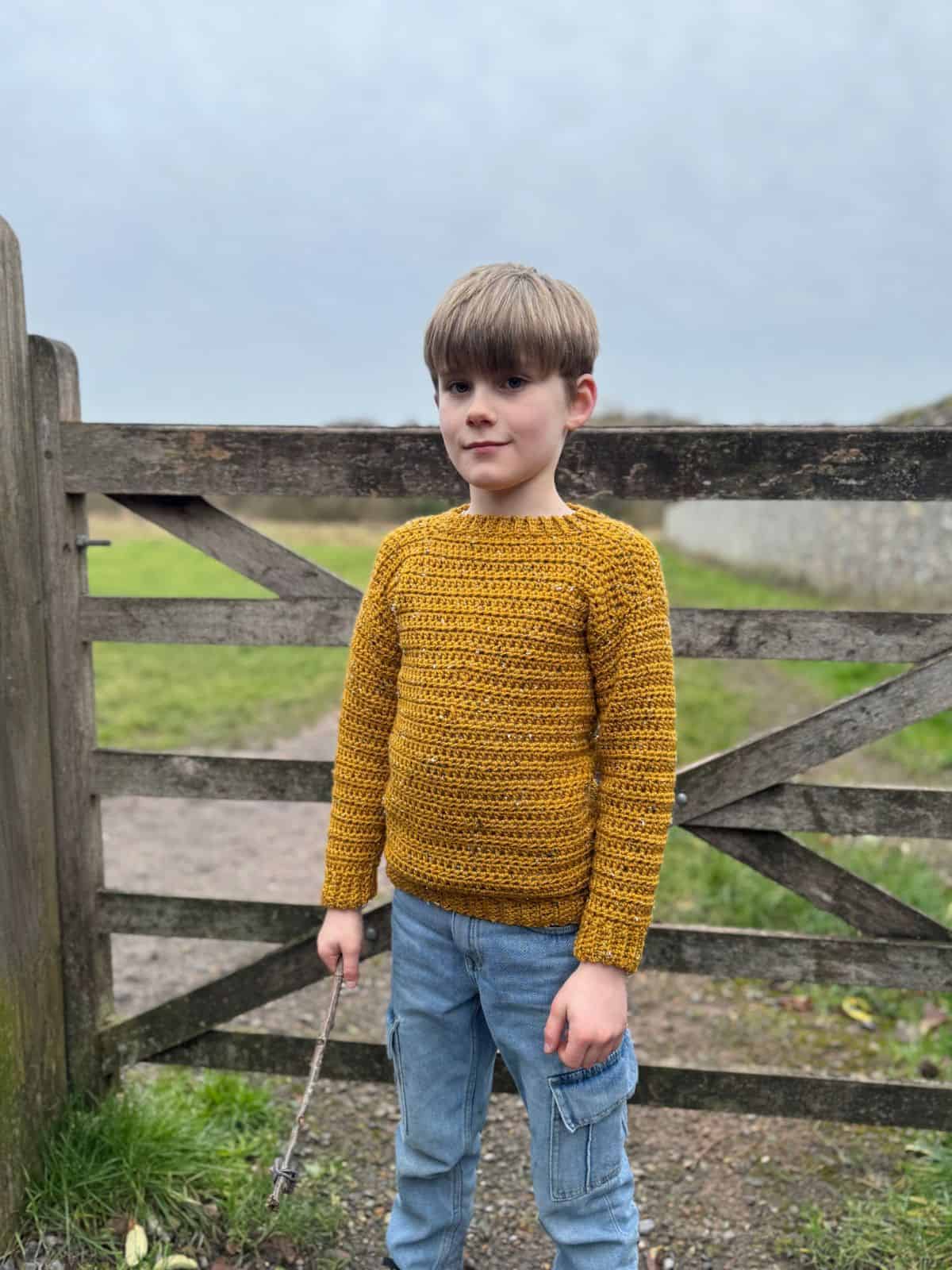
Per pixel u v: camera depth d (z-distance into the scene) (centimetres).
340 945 164
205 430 193
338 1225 204
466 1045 164
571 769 146
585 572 142
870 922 197
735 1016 296
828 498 179
